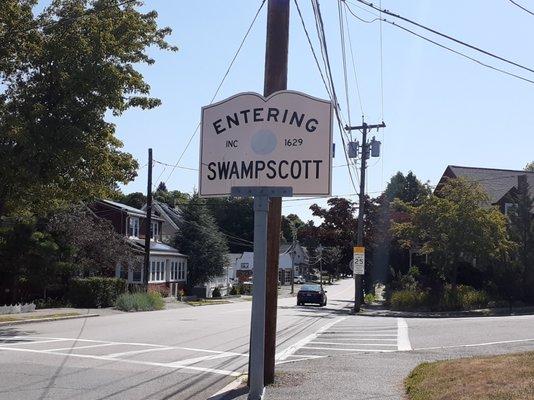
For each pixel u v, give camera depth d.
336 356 12.84
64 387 9.34
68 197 21.56
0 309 23.81
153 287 46.03
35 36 19.23
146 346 14.79
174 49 21.92
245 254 91.31
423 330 19.12
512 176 46.34
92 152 19.34
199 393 9.12
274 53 8.86
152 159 36.88
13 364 11.46
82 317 25.38
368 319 25.97
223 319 24.64
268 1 8.95
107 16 20.34
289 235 126.00
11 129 18.06
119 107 19.94
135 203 88.69
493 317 25.77
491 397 7.02
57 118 18.91
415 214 34.19
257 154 7.72
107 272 42.84
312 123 7.66
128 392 9.11
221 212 99.94
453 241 32.59
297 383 9.22
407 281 39.38
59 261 30.73
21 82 19.73
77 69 18.81
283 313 30.47
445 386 8.11
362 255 34.41
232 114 7.86
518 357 10.12
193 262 54.09
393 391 8.61
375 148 34.62
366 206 44.44
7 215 24.56
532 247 34.25
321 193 7.55
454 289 34.03
